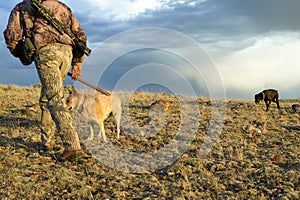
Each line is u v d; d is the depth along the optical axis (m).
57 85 5.64
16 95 13.05
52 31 5.73
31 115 9.25
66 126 5.69
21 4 5.81
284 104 12.84
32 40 5.71
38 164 5.65
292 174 4.88
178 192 4.57
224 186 4.76
